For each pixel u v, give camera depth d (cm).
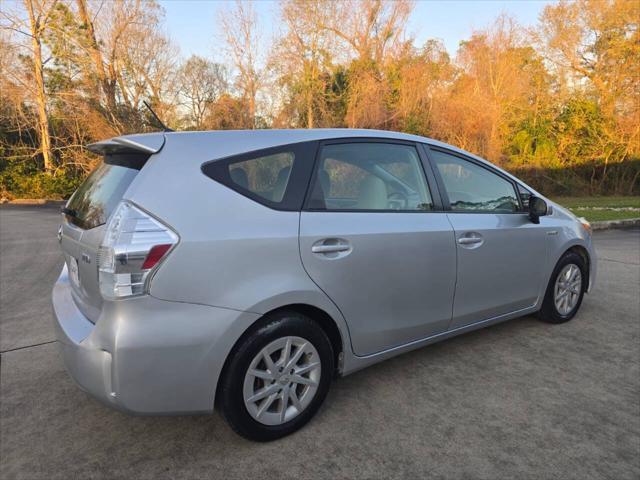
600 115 2484
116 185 229
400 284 279
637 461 223
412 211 293
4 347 369
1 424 260
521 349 355
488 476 213
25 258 740
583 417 261
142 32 2167
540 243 369
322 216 249
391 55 2033
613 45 2425
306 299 238
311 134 264
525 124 2505
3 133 2267
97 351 204
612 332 389
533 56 2545
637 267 639
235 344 222
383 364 330
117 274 197
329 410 269
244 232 220
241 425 227
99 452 234
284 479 212
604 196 2455
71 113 2136
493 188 350
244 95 2064
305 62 2002
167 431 252
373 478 212
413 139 311
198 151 227
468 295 321
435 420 258
